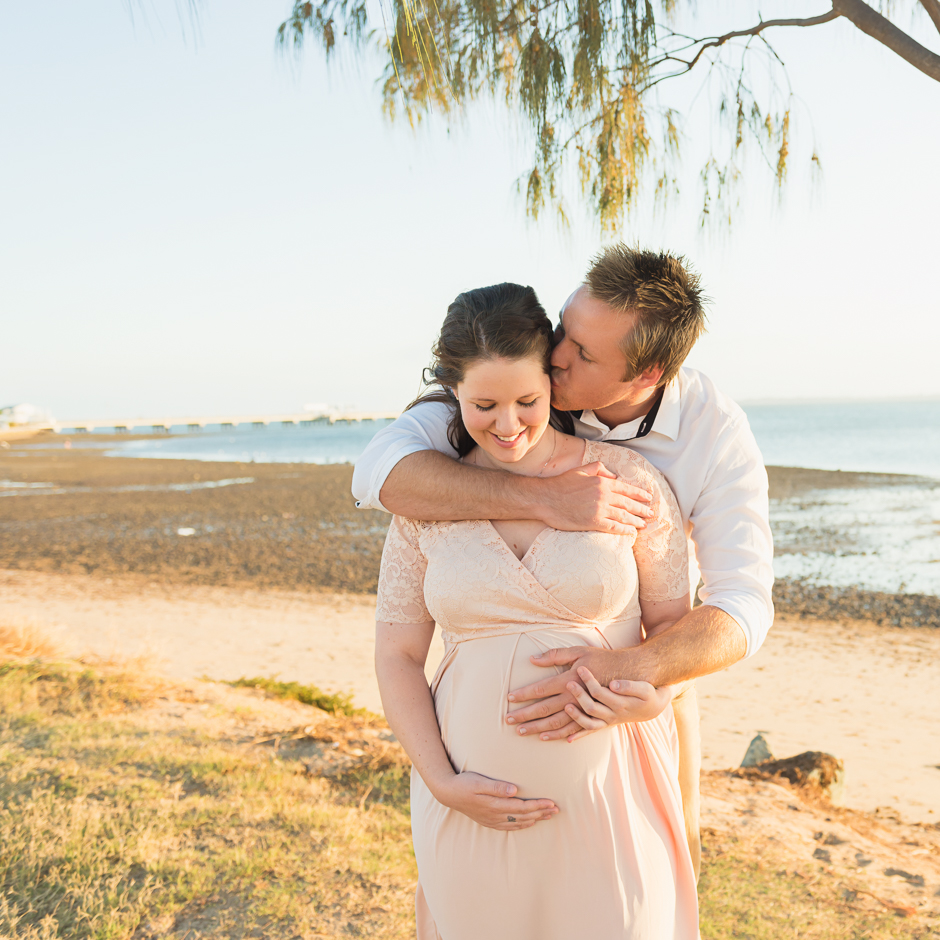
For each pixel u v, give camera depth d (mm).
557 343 1620
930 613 11039
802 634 10141
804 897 2926
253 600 12375
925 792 5230
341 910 2689
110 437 132625
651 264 1547
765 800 4039
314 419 197000
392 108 2840
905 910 2844
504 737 1603
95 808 3297
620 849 1569
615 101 2850
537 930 1600
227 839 3145
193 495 29109
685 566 1769
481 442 1584
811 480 28938
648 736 1689
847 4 2342
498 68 2854
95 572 14828
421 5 2219
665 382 1681
